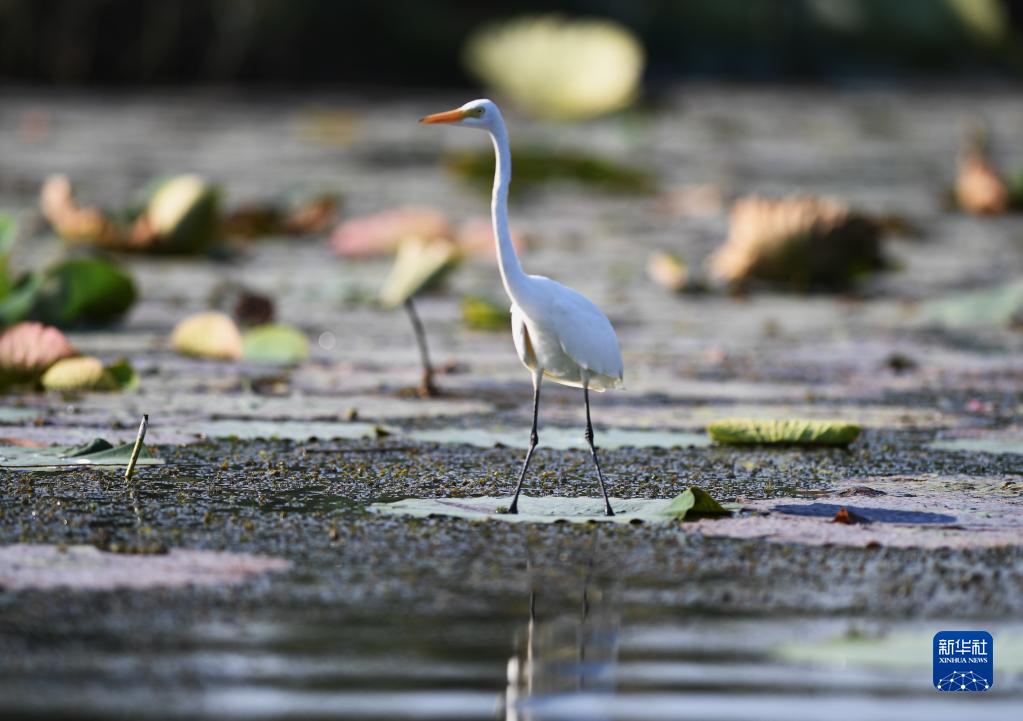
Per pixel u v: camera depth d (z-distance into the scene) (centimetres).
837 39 6812
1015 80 7381
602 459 945
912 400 1182
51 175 3028
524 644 593
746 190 3184
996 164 3688
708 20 6481
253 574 675
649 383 1250
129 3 5766
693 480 887
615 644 593
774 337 1522
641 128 4806
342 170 3438
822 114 5447
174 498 812
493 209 793
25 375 1131
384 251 2089
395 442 980
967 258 2241
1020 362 1378
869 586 668
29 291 1348
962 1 6775
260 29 5806
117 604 627
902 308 1752
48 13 5684
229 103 5312
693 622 619
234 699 531
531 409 1125
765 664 573
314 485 852
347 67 6022
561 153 2958
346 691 541
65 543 717
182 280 1838
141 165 3312
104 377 1127
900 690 552
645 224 2669
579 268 2047
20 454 905
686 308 1727
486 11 6072
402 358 1355
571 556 712
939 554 720
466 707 530
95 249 2039
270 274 1931
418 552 717
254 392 1159
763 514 796
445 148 4112
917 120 5266
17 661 562
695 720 521
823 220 1883
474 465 919
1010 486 873
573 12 6212
